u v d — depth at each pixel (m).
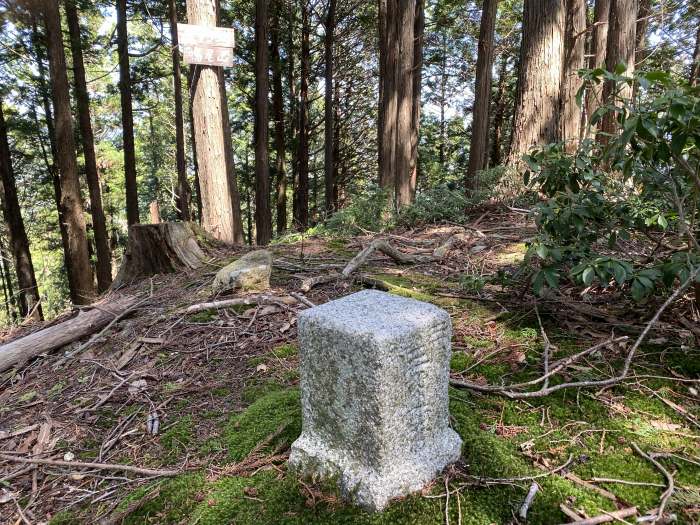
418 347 1.50
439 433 1.66
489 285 3.44
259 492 1.63
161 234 4.54
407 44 9.09
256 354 2.78
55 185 13.02
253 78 17.23
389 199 6.73
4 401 2.69
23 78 11.95
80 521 1.68
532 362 2.35
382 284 3.54
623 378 2.03
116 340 3.21
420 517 1.44
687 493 1.49
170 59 16.33
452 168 20.92
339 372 1.49
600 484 1.57
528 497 1.49
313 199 22.55
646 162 2.31
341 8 15.95
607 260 2.20
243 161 23.81
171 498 1.68
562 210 2.68
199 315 3.34
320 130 20.28
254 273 3.64
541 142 6.19
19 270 12.14
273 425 1.97
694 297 2.50
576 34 7.91
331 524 1.45
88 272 8.73
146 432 2.18
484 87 8.55
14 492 1.92
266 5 11.73
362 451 1.49
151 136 21.30
